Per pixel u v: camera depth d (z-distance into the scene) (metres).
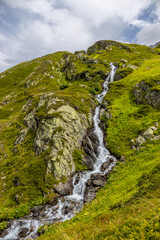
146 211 7.51
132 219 6.94
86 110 46.50
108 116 44.16
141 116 38.47
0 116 64.69
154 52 101.69
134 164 23.55
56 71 107.38
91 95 60.88
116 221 8.14
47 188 24.67
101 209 15.40
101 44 167.50
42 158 29.38
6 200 24.19
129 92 53.06
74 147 32.22
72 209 21.05
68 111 39.19
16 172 29.22
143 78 54.03
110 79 77.00
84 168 29.42
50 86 82.81
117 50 126.81
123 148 31.84
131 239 5.25
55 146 30.17
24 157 33.00
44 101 46.31
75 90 62.56
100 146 36.06
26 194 24.28
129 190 15.06
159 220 5.61
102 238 6.95
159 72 54.59
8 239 17.70
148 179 13.18
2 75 126.62
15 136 44.88
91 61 104.06
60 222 18.38
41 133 34.69
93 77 79.19
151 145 26.09
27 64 153.12
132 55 103.81
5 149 39.78
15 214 20.86
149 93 41.97
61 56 140.25
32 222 19.69
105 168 28.62
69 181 26.28
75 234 9.94
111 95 55.03
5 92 98.31
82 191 24.58
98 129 41.94
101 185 24.33
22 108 62.75
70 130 34.72
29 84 96.81
